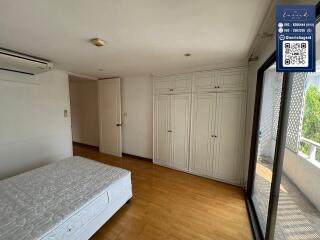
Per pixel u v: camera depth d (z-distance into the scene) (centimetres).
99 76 407
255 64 243
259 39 173
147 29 153
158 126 359
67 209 143
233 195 250
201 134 307
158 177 310
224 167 290
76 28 151
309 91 231
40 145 300
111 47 198
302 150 242
